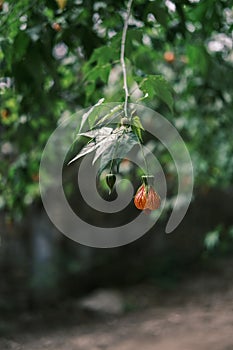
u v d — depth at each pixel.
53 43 3.19
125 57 3.00
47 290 8.16
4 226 9.06
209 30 3.46
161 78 2.40
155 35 3.84
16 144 4.69
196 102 5.16
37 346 5.78
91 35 3.19
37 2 3.16
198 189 7.30
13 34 3.29
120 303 7.58
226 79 4.72
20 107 4.18
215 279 8.59
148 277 9.22
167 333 5.82
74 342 5.91
